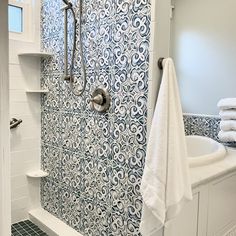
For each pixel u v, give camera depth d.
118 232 1.57
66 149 1.98
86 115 1.77
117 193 1.56
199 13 2.32
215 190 1.57
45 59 2.14
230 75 2.18
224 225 1.72
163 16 1.34
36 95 2.21
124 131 1.49
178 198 1.18
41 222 2.06
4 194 0.50
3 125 0.48
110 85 1.56
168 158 1.19
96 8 1.63
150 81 1.33
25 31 2.15
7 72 0.49
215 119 2.24
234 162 1.70
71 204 1.96
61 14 1.94
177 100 1.26
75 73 1.84
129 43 1.43
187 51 2.42
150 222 1.26
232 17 2.14
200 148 2.18
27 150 2.19
